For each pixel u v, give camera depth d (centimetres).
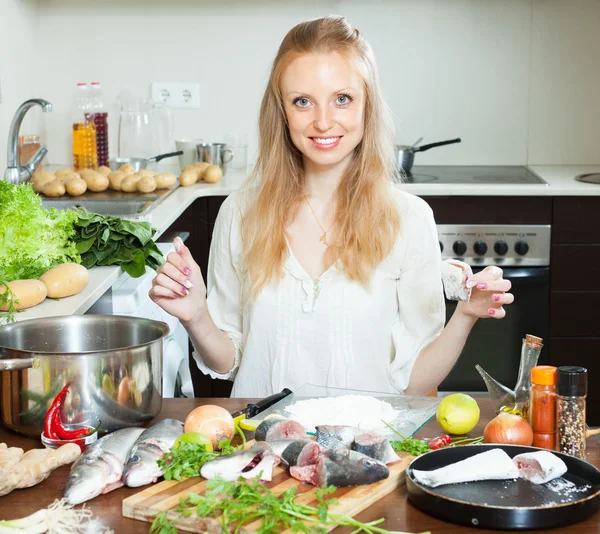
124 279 234
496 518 105
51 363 131
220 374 192
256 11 388
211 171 353
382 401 147
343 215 184
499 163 396
